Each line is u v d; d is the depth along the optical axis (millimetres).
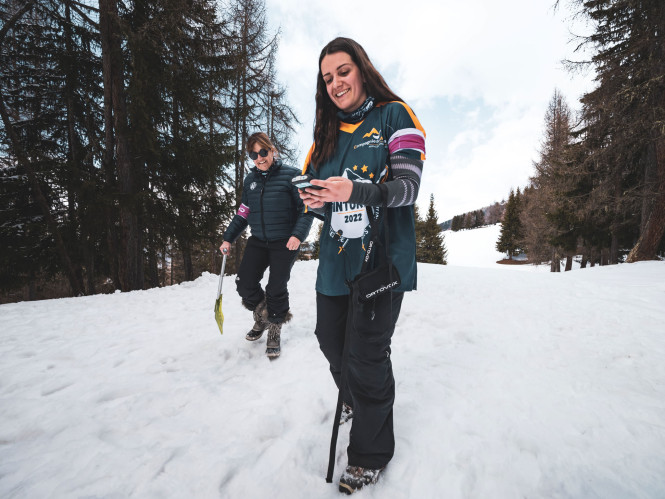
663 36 8289
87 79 9375
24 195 9414
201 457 1270
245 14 11062
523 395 1664
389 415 1156
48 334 2971
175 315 3615
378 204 887
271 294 2320
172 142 8398
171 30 7363
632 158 10312
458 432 1371
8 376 2070
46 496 1080
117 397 1815
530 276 5906
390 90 1117
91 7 7391
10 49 8867
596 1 9172
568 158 14242
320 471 1203
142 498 1075
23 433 1452
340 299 1259
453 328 2855
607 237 14477
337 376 1416
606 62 9531
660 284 4406
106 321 3414
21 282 9953
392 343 2520
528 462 1195
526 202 26906
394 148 1020
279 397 1704
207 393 1781
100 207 7449
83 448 1336
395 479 1143
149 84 7359
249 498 1085
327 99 1218
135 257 7816
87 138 9875
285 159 13062
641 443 1265
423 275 6066
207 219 9133
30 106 9977
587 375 1879
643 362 2021
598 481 1090
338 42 1069
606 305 3457
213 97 9414
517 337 2609
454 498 1055
